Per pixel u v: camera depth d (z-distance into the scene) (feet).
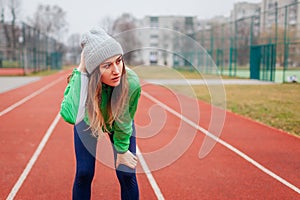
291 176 13.43
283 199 11.26
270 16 82.33
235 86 52.39
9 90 48.29
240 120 25.45
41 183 12.37
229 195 11.53
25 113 28.14
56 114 27.58
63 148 17.10
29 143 18.12
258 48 66.95
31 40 92.17
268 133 21.01
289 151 17.01
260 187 12.26
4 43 119.55
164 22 115.34
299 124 23.72
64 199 11.03
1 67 116.67
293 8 81.97
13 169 13.89
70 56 200.23
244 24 89.76
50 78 75.77
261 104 33.76
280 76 74.08
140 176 13.06
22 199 11.04
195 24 119.55
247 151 16.90
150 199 11.16
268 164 14.90
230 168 14.28
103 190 11.80
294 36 83.56
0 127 22.34
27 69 99.96
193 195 11.50
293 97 38.65
